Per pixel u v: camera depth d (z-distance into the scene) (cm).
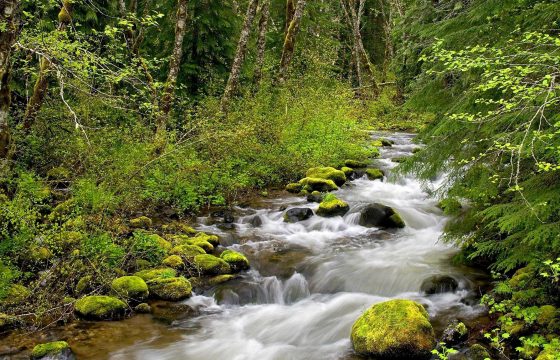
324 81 1891
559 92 457
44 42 681
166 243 825
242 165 1298
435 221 1041
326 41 2133
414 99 754
